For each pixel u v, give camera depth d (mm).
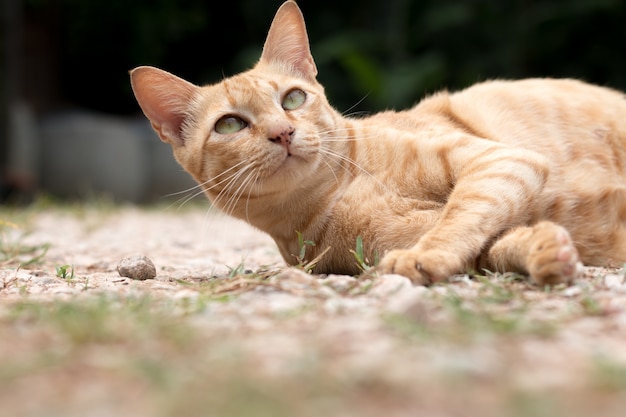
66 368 435
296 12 769
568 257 583
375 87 2207
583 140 772
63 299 577
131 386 411
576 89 805
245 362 437
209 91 745
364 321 496
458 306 516
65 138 2225
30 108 2303
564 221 743
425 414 363
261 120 703
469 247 629
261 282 596
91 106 2725
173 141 763
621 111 795
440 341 461
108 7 2531
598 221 753
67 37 2596
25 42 2436
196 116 750
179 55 2715
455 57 2406
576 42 2328
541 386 400
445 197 698
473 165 676
